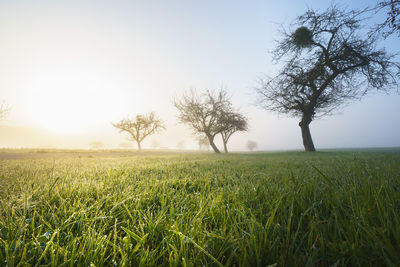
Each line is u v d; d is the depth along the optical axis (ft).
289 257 2.48
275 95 62.08
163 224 3.60
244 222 3.44
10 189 6.79
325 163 15.52
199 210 4.11
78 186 6.83
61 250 2.68
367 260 2.40
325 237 2.84
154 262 2.56
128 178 9.19
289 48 54.19
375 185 5.39
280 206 4.28
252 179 8.86
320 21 48.29
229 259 2.48
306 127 63.00
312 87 57.16
